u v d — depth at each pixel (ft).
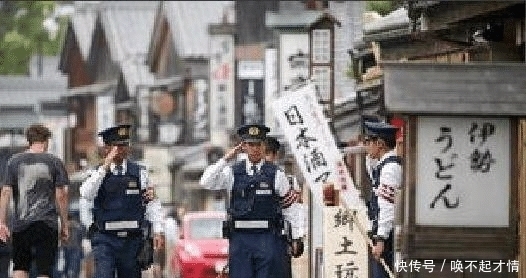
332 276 77.71
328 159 79.41
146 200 76.07
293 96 79.61
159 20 331.77
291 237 74.23
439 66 60.80
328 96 138.92
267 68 212.02
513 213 60.90
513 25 81.05
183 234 127.75
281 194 73.82
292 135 79.56
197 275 122.31
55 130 380.37
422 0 81.00
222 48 265.34
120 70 355.97
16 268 79.00
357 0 168.14
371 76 113.80
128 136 75.56
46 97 378.12
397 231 67.62
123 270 75.72
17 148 215.92
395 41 109.70
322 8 177.27
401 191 63.16
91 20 396.37
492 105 59.88
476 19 79.71
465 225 60.90
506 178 60.90
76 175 256.93
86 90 376.89
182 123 319.68
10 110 357.82
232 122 266.57
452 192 60.85
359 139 116.37
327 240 77.77
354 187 79.46
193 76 305.12
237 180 73.77
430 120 60.64
